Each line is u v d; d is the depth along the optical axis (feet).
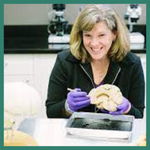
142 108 6.25
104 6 5.69
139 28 10.73
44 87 9.46
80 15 5.57
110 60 6.20
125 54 6.16
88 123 4.91
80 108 5.51
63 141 4.59
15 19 10.77
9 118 4.65
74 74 6.23
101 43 5.49
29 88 4.66
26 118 5.24
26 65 9.31
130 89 6.32
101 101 5.07
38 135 4.75
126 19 10.30
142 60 9.27
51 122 5.17
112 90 5.11
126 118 5.01
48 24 10.80
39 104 4.64
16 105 4.52
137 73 6.25
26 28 10.77
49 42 9.86
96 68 6.22
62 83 6.22
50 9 10.73
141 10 10.48
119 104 5.08
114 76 6.20
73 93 5.41
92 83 6.18
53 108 5.83
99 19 5.36
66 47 9.40
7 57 9.23
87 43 5.56
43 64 9.33
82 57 6.13
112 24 5.61
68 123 4.83
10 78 9.34
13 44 9.80
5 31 10.74
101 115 5.08
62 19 10.04
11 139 4.60
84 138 4.66
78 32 5.97
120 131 4.51
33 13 10.75
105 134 4.57
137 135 4.75
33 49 9.17
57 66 6.28
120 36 5.95
